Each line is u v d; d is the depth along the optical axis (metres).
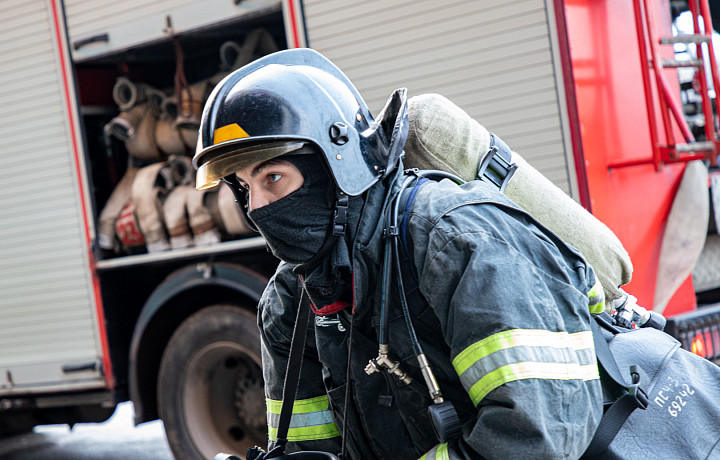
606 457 1.40
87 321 4.31
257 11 3.79
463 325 1.28
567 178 3.14
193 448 4.02
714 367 1.60
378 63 3.55
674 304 3.51
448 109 1.70
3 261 4.55
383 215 1.41
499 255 1.30
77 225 4.32
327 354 1.51
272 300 1.62
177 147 4.27
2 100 4.51
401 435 1.49
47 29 4.35
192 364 4.01
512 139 3.26
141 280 4.36
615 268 1.76
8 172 4.52
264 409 3.97
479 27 3.31
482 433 1.25
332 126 1.39
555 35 3.14
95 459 5.41
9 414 4.87
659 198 3.44
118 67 4.41
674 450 1.42
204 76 4.56
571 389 1.27
